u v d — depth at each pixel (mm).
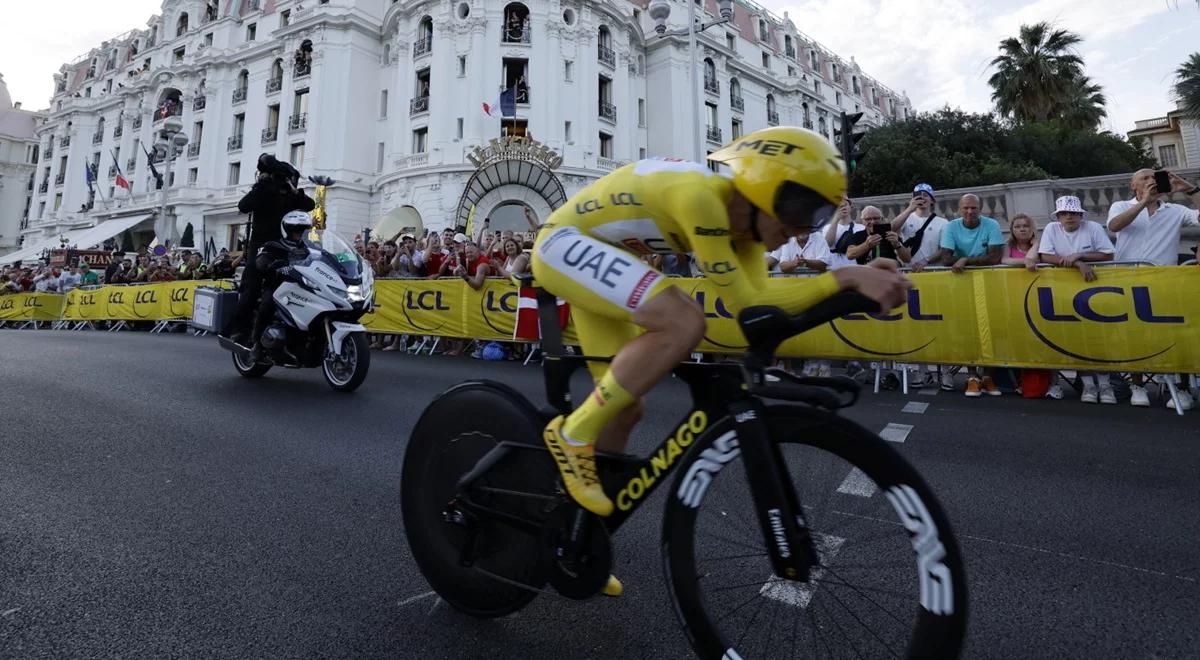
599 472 1521
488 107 24156
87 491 2758
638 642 1618
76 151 44031
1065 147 24453
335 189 28578
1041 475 2980
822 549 1246
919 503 1135
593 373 1640
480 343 7973
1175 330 4242
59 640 1599
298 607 1793
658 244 1566
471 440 1729
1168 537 2256
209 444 3570
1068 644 1608
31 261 37000
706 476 1337
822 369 5844
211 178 33812
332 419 4215
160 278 14648
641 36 31562
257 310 5676
